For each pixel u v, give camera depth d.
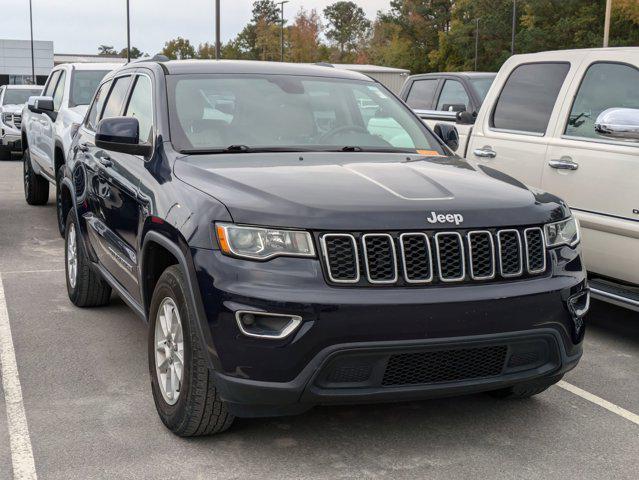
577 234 4.09
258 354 3.40
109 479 3.50
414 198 3.69
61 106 10.16
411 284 3.50
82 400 4.42
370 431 4.05
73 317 6.07
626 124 4.88
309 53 83.69
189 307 3.62
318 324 3.35
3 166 19.12
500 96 6.73
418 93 12.27
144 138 4.74
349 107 5.09
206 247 3.54
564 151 5.88
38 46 74.50
